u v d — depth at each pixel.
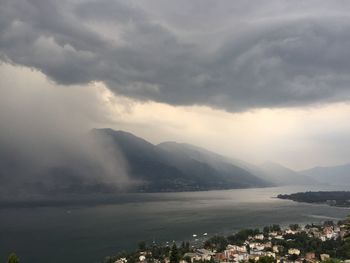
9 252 196.12
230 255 170.12
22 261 176.38
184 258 162.12
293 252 179.38
